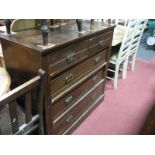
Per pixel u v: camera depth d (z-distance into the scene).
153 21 3.98
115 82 2.36
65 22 1.57
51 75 1.11
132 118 1.92
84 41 1.31
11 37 1.16
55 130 1.40
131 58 2.91
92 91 1.79
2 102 0.75
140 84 2.57
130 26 2.04
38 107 1.04
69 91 1.38
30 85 0.86
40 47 1.01
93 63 1.59
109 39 1.68
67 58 1.19
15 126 0.92
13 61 1.20
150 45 3.96
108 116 1.94
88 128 1.76
